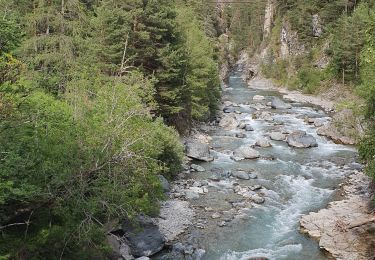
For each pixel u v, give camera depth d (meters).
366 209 20.80
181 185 24.77
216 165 29.06
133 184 13.34
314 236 18.61
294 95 65.69
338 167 28.55
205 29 78.62
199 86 38.41
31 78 20.05
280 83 78.25
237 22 117.50
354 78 59.19
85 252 11.66
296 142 34.25
